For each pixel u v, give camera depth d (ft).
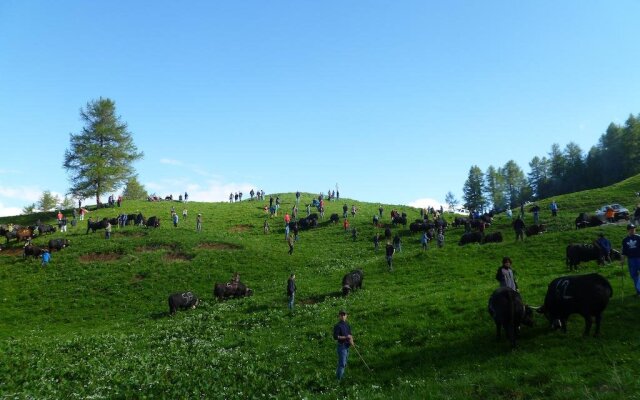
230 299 110.63
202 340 74.49
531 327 53.67
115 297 122.83
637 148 377.50
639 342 44.29
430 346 54.65
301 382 51.83
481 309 62.54
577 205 213.25
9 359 69.51
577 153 459.32
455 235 174.19
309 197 312.29
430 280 101.86
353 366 53.93
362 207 260.62
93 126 255.70
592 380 37.93
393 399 40.68
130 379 56.75
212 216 230.89
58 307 117.91
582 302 47.88
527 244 120.78
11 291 129.80
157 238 168.14
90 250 158.40
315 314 80.74
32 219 236.84
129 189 415.85
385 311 72.28
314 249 169.37
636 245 57.00
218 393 50.96
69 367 64.95
